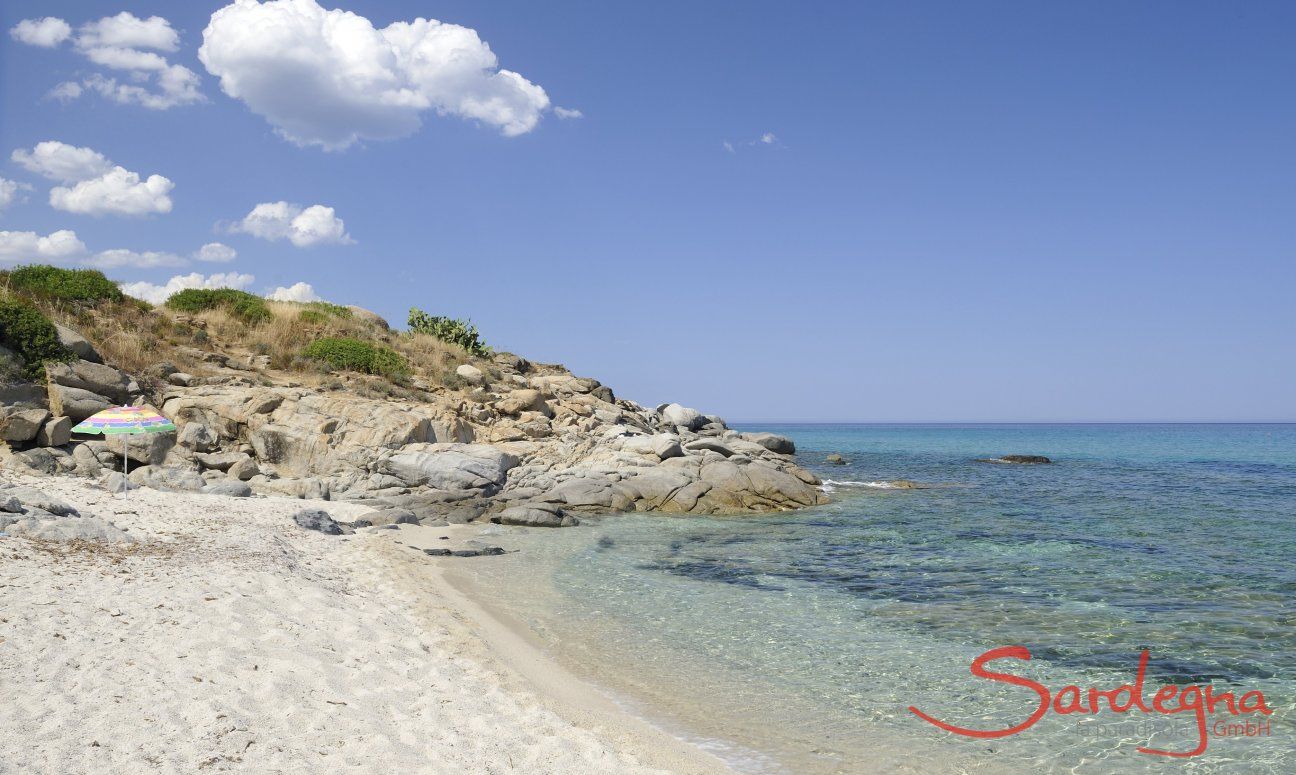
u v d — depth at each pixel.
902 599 15.11
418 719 7.71
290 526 17.75
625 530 23.22
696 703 9.73
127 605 9.53
